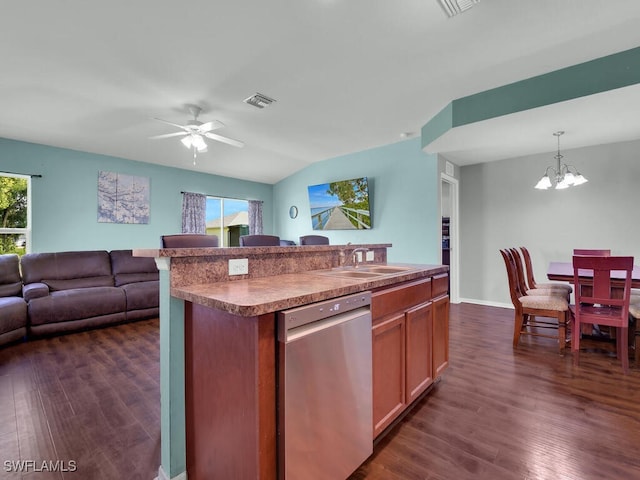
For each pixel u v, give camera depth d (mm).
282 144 5090
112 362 2773
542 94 2893
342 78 3004
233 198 6637
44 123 3869
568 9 2082
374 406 1590
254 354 1065
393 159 5035
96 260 4387
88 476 1463
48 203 4465
